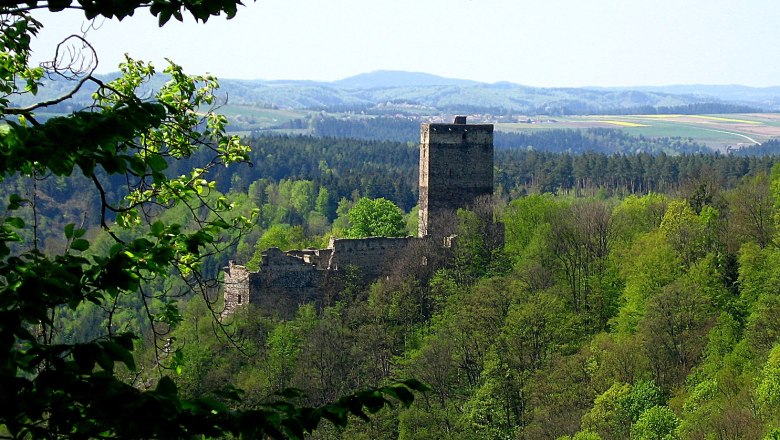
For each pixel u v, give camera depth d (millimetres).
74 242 20312
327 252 151500
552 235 150375
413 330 130375
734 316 123438
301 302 144625
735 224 146625
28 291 18562
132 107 21125
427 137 158125
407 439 98938
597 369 106500
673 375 107000
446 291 137375
